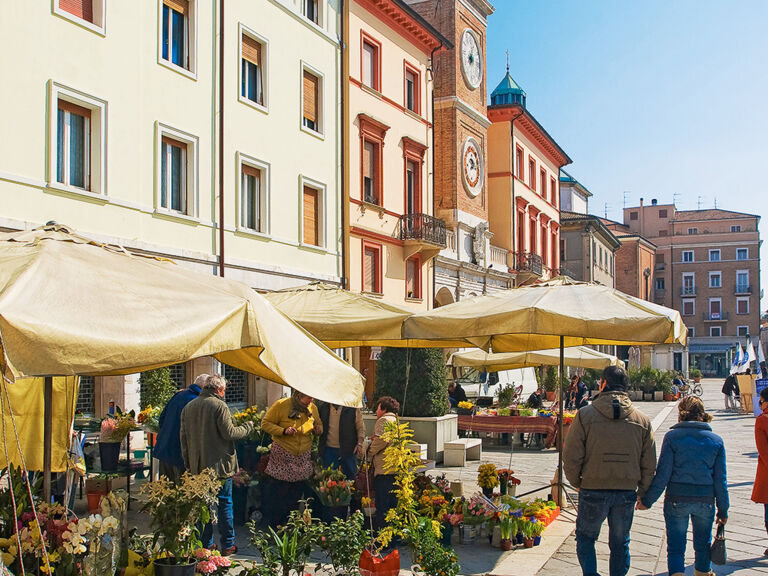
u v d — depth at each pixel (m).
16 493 5.74
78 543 4.91
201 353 4.41
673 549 7.23
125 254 5.32
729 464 17.06
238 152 20.23
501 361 17.70
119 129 16.50
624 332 8.59
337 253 24.58
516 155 42.19
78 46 15.57
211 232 19.19
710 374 99.94
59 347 3.72
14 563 4.94
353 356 26.03
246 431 8.33
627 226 103.94
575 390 30.88
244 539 9.05
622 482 6.71
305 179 23.12
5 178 13.88
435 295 30.88
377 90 27.20
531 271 40.56
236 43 20.34
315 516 9.34
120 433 10.83
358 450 10.77
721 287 100.38
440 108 33.50
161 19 17.83
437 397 16.44
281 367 5.08
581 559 6.89
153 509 5.69
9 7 14.12
